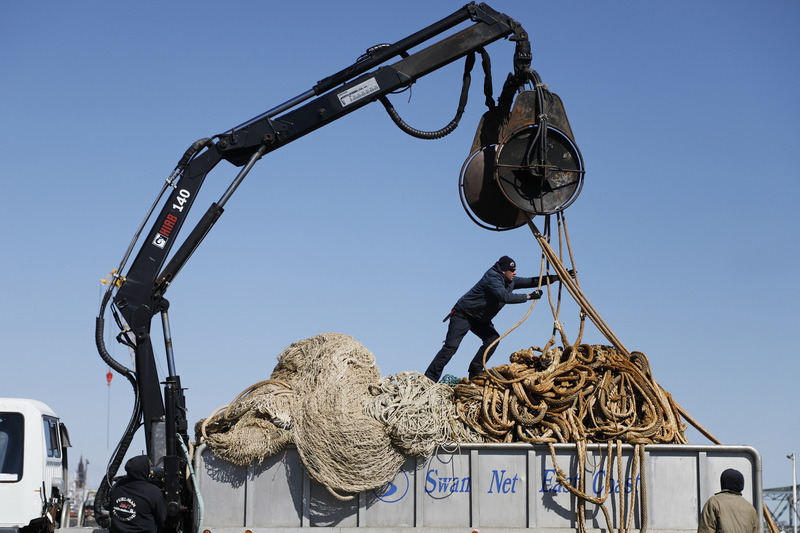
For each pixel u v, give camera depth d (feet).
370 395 30.81
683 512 29.66
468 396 31.17
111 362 32.86
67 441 46.14
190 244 33.68
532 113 35.96
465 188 37.19
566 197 36.14
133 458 28.71
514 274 37.47
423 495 29.48
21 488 39.58
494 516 29.43
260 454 29.25
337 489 29.04
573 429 30.25
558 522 29.53
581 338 33.91
